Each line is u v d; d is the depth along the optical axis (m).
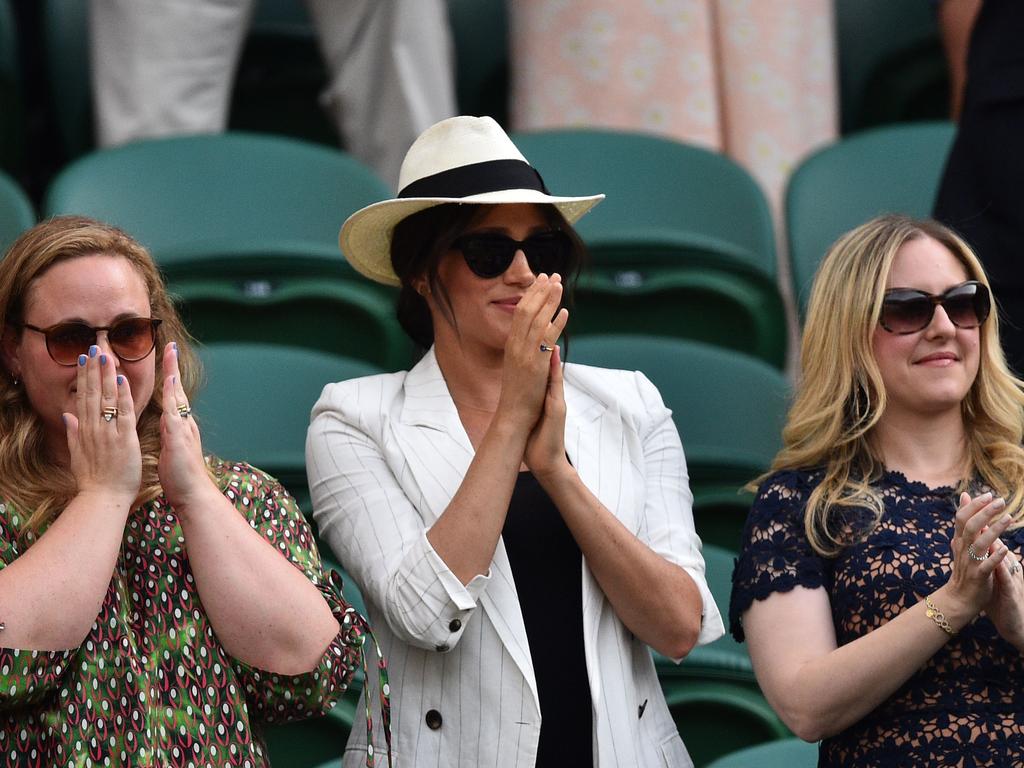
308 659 11.21
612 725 12.05
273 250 19.95
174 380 11.32
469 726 12.05
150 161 22.05
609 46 24.50
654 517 12.85
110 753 10.65
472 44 27.41
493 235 12.68
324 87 26.81
